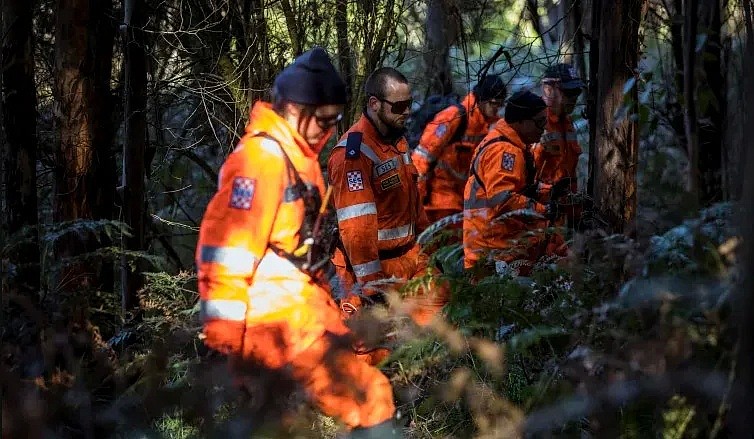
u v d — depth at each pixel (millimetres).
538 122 5109
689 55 2883
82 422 2729
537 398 2814
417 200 4680
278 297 2994
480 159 5109
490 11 7469
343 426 3025
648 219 3451
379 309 3244
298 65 3111
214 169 7262
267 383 2855
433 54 7273
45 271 3863
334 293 3969
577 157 5816
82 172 4488
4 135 4246
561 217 4949
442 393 3123
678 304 2469
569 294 3176
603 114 4125
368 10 6168
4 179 4270
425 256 4578
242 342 2951
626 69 4082
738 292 1931
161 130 6141
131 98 4762
